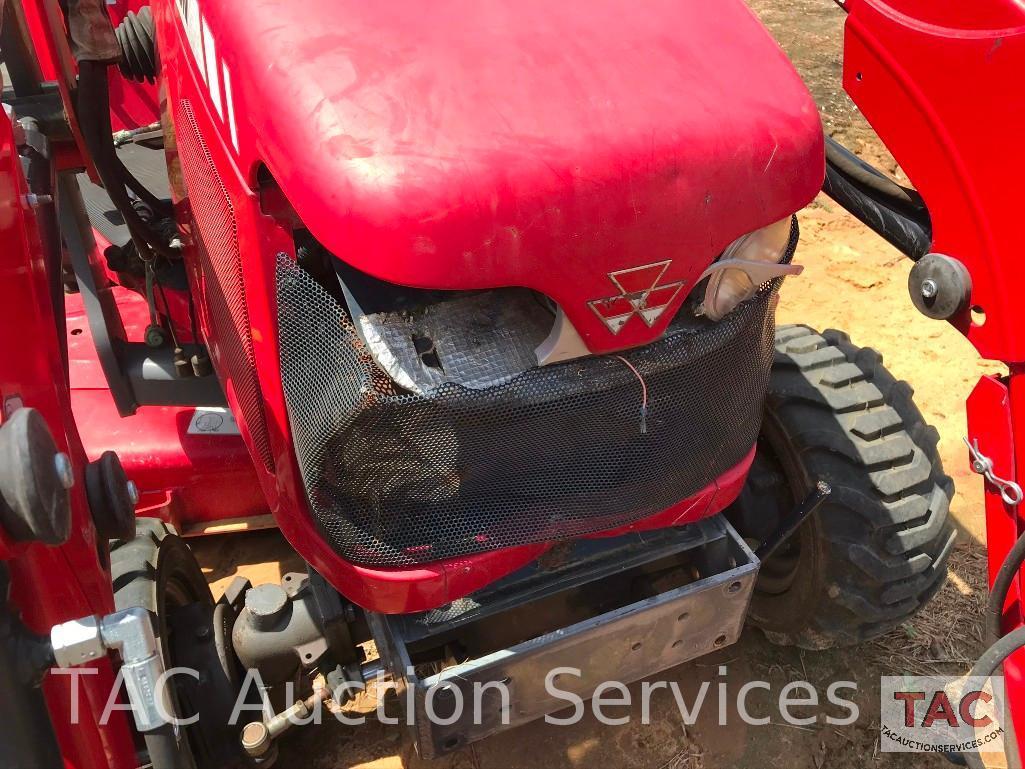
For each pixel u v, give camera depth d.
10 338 1.36
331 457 1.70
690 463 1.95
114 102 3.73
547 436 1.73
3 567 1.22
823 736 2.66
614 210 1.50
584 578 2.08
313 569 2.22
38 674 1.29
